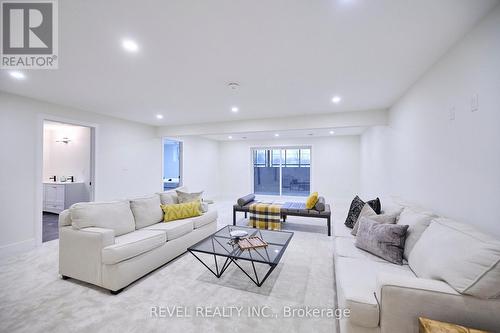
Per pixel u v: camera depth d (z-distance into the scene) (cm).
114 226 251
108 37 181
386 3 144
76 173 556
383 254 195
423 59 219
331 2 143
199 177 737
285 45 195
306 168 783
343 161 711
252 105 380
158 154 579
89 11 150
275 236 271
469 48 174
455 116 193
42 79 266
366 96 330
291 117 457
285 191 807
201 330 165
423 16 156
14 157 316
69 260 232
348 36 181
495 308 112
